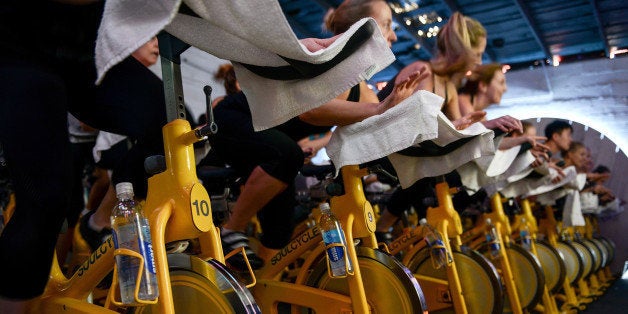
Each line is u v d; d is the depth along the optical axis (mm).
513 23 9453
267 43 1104
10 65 1280
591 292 5742
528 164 3312
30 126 1244
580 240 6418
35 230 1244
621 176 8547
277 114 1484
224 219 1770
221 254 1482
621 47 10367
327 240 1979
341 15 2332
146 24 967
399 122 1909
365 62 1403
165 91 1374
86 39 1418
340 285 2088
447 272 2666
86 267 1508
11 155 1241
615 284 6773
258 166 2264
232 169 2453
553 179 4469
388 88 2656
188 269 1441
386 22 2303
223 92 6277
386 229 3441
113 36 982
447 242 2744
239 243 2301
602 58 9383
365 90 2420
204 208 1368
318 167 2867
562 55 10883
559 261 4492
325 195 2498
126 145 2625
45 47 1351
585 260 5938
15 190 1264
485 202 4578
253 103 1489
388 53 1422
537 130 9602
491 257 3609
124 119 1574
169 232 1363
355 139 1984
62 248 2328
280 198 2457
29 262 1234
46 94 1278
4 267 1223
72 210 2355
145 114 1570
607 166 8656
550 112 9641
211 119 1314
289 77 1404
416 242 3027
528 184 4137
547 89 9648
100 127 1679
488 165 2818
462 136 2270
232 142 2248
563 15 9070
